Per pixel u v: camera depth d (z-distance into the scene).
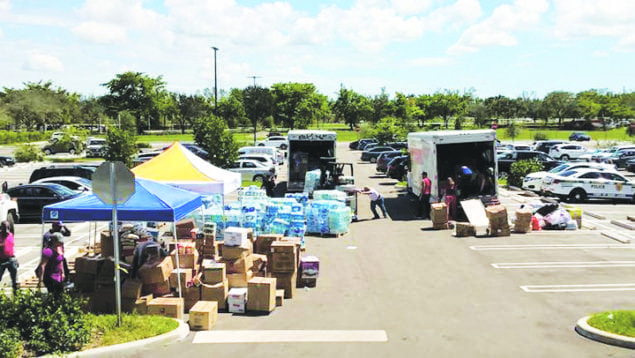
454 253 16.36
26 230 21.00
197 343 9.52
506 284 13.17
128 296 10.68
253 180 34.47
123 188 9.59
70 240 18.92
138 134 102.06
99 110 108.81
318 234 19.14
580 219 20.14
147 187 11.63
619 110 95.94
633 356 8.90
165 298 11.05
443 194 21.64
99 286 10.82
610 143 60.22
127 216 10.86
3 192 22.61
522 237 18.52
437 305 11.66
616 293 12.37
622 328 9.72
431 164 21.77
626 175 38.41
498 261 15.37
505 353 9.07
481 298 12.12
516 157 36.38
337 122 153.50
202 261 12.61
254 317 10.96
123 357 8.90
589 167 29.23
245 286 11.89
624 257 15.65
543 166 34.41
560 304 11.66
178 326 10.04
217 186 15.62
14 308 9.07
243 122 95.00
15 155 52.12
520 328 10.26
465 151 23.84
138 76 104.88
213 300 11.40
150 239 11.67
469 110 95.06
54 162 52.28
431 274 14.13
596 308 11.37
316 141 27.28
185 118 102.25
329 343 9.53
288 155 27.27
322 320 10.75
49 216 10.95
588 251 16.42
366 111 105.12
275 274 12.25
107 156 33.12
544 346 9.37
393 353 9.08
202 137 34.69
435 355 8.99
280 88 110.94
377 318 10.87
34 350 8.68
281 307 11.62
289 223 16.89
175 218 10.89
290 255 12.23
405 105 91.62
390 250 16.84
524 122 111.56
